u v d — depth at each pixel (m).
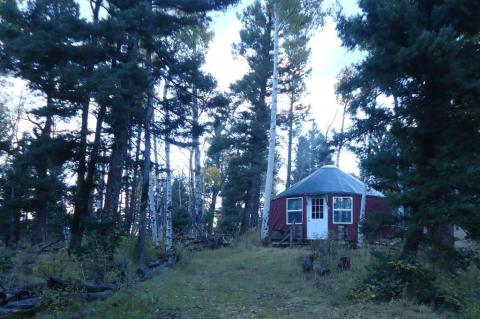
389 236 11.50
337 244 15.89
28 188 20.69
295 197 24.80
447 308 8.80
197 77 17.03
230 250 20.78
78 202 16.56
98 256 11.31
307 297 10.35
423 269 9.54
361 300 9.46
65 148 16.62
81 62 14.93
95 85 13.41
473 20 9.73
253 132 30.72
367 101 12.18
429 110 10.09
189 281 12.67
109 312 8.43
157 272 14.05
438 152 9.95
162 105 17.45
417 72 9.88
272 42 29.20
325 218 23.45
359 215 22.48
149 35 15.65
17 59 15.73
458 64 9.18
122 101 14.56
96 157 16.94
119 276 11.17
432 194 9.60
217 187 52.81
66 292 8.90
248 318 8.48
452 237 10.44
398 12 9.35
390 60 9.90
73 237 16.06
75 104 18.17
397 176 10.30
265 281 12.72
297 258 15.98
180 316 8.62
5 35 14.88
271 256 17.48
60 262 12.04
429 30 9.63
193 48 22.89
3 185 21.22
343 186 23.94
